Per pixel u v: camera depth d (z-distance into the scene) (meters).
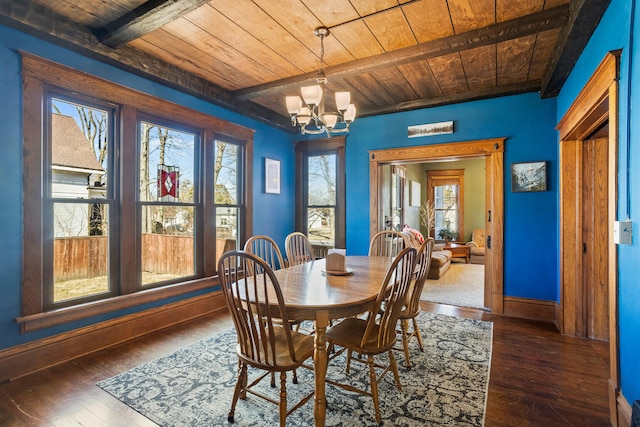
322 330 1.67
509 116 3.68
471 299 4.28
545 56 2.90
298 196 5.09
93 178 2.73
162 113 3.18
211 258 3.75
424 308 3.88
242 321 1.70
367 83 3.57
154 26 2.31
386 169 4.77
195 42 2.71
